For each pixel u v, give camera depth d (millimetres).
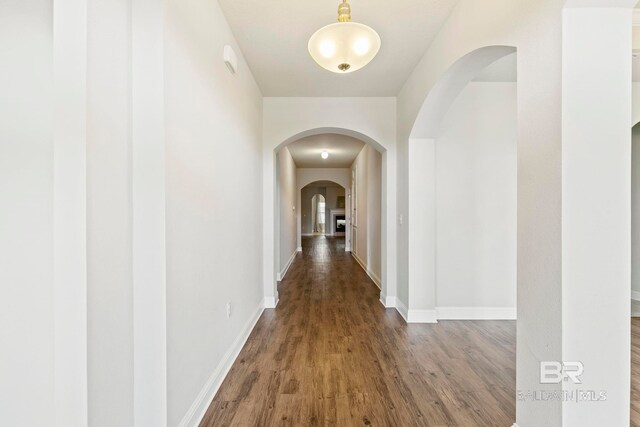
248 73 2980
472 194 3396
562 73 1209
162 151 1307
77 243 1002
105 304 1127
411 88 3176
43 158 1007
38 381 1025
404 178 3471
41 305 1021
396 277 3836
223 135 2170
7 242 1008
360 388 2029
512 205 3400
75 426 1008
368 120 3791
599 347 1223
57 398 1002
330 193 16047
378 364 2357
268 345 2703
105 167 1130
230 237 2338
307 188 15875
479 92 3389
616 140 1219
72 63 998
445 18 2277
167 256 1347
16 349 1021
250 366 2324
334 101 3789
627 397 1225
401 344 2729
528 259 1424
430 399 1913
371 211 5621
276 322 3297
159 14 1306
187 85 1570
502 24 1636
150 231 1309
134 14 1306
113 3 1181
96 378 1077
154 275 1314
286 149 6496
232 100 2396
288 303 4023
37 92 1007
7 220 1005
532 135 1392
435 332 3010
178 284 1464
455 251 3402
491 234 3406
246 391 1997
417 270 3305
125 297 1253
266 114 3789
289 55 2791
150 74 1306
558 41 1229
